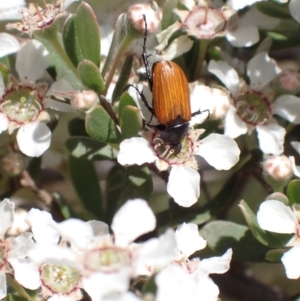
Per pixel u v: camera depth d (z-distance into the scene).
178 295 0.22
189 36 0.27
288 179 0.26
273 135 0.27
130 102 0.25
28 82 0.27
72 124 0.27
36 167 0.28
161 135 0.26
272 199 0.25
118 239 0.23
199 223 0.26
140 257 0.23
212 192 0.29
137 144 0.25
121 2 0.28
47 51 0.27
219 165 0.26
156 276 0.23
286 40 0.28
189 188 0.26
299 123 0.27
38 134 0.26
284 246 0.25
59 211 0.27
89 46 0.26
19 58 0.27
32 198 0.28
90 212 0.27
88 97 0.25
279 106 0.27
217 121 0.26
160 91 0.26
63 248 0.23
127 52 0.27
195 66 0.27
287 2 0.27
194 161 0.26
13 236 0.25
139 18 0.26
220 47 0.28
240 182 0.28
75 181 0.27
